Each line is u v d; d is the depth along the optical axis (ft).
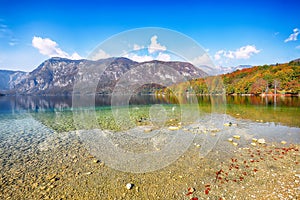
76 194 11.56
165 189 11.88
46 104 92.22
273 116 38.93
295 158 16.33
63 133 27.68
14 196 11.48
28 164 16.33
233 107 55.98
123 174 13.99
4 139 25.04
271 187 11.71
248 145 20.40
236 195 11.05
